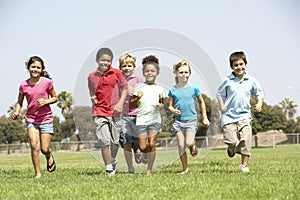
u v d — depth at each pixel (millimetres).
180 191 5047
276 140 44562
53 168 7871
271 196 4629
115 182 5984
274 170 7527
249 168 8047
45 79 7328
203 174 6754
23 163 15297
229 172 7215
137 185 5590
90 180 6352
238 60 7297
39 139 7434
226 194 4758
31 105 7289
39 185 5945
